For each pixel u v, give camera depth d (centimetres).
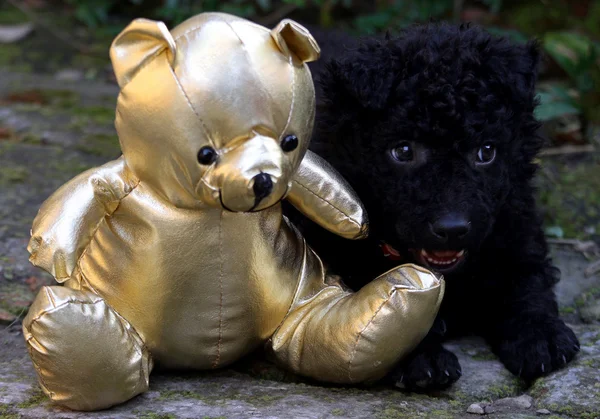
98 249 233
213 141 206
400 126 251
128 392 231
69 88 521
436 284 233
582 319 315
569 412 243
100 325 219
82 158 429
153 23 206
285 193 212
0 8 645
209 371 260
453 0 573
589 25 564
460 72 252
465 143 250
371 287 238
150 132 209
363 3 627
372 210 266
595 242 373
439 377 250
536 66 270
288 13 609
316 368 245
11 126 459
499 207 266
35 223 228
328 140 272
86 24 622
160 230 222
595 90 465
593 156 454
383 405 241
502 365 275
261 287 236
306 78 219
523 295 286
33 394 242
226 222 225
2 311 302
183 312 232
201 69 206
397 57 259
